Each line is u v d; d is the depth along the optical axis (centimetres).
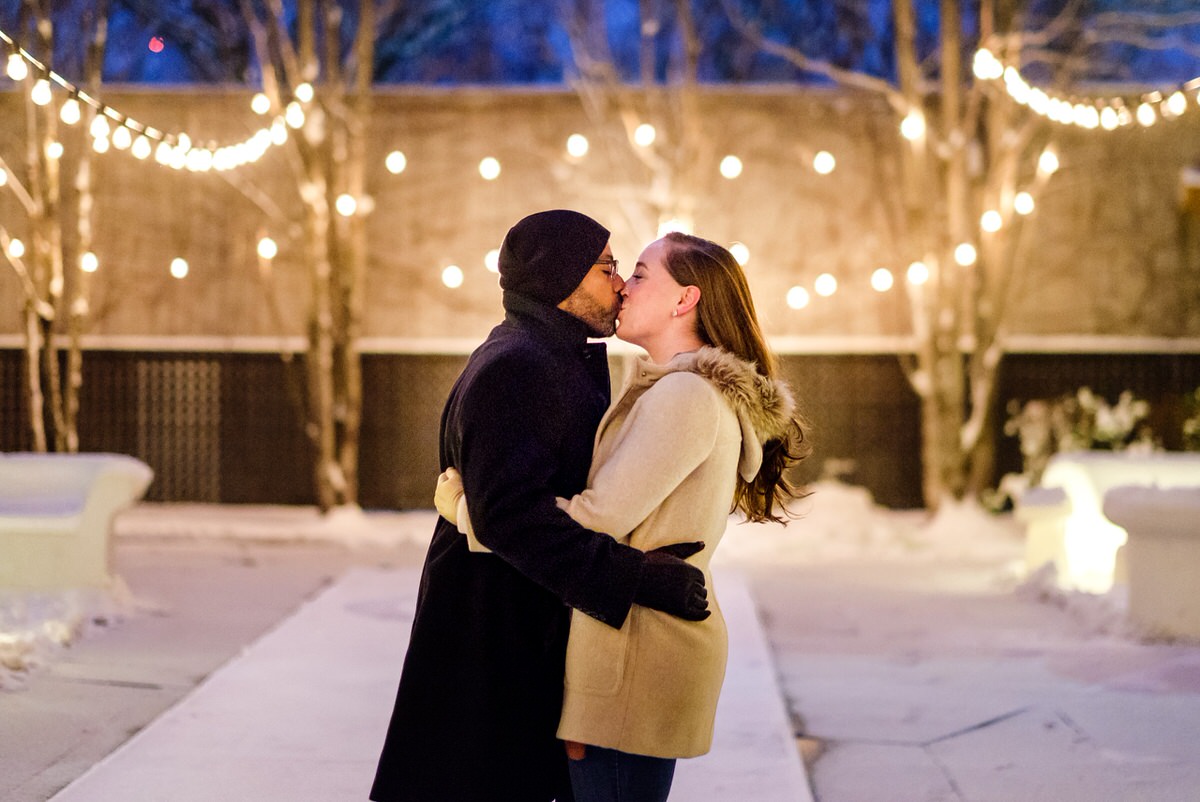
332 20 1348
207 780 442
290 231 1375
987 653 714
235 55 1720
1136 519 713
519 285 288
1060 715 572
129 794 423
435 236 1445
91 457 800
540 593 280
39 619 719
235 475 1447
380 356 1449
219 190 1441
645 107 1437
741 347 291
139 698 574
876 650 726
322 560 1091
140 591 878
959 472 1306
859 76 1345
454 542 283
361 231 1345
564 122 1442
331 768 460
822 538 1204
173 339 1439
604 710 267
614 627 259
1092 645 721
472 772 274
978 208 1345
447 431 288
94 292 1439
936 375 1330
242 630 750
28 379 1002
